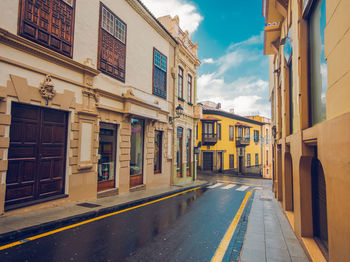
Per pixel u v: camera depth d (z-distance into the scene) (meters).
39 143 6.16
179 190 11.79
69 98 6.88
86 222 5.60
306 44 4.49
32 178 5.96
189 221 6.25
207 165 26.78
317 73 4.00
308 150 4.31
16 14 5.46
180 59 15.00
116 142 9.24
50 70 6.30
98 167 8.38
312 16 4.24
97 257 3.84
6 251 3.82
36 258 3.65
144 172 11.16
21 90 5.53
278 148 9.78
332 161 2.63
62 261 3.62
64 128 6.94
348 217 2.18
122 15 9.52
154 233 5.16
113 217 6.18
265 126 37.94
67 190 6.86
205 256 4.07
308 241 4.33
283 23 7.63
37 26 5.96
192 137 17.36
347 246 2.21
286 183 7.27
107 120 8.50
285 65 7.36
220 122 27.86
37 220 5.13
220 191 12.65
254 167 33.75
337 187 2.47
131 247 4.33
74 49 7.12
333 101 2.70
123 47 9.56
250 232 5.39
